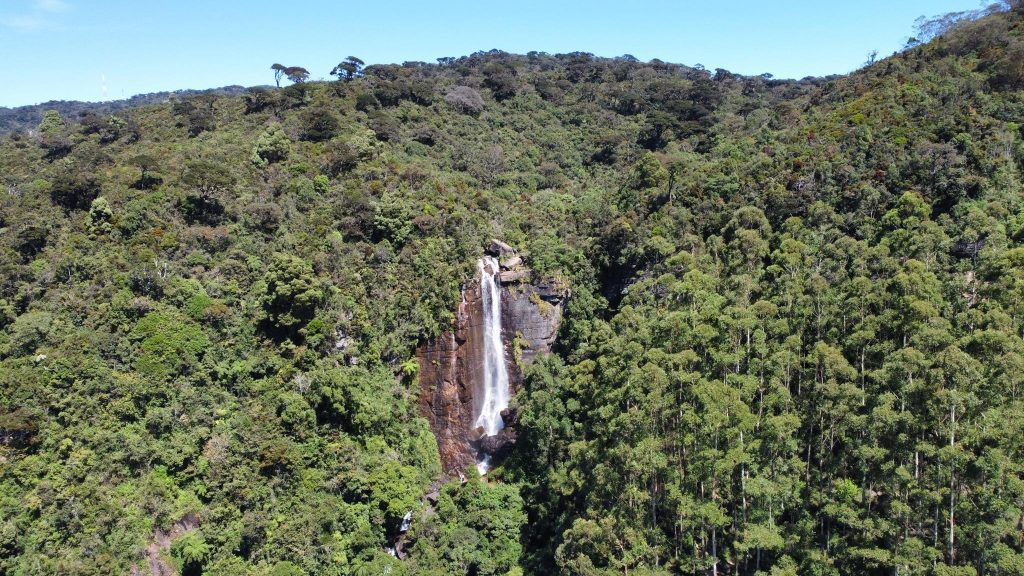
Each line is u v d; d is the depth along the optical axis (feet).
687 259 222.48
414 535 211.00
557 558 165.17
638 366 175.11
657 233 253.24
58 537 159.02
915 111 264.72
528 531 217.77
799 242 209.26
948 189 218.59
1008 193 211.00
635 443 159.43
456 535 208.85
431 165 330.54
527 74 507.71
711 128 386.32
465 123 397.60
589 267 266.98
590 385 209.56
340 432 208.74
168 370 193.47
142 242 218.18
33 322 186.09
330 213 256.52
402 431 230.07
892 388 146.61
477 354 259.60
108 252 213.25
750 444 151.94
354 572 189.16
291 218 248.73
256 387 205.46
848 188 233.14
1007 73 267.18
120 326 195.72
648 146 399.24
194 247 224.94
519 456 241.35
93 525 162.91
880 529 134.62
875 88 307.78
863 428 145.48
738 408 150.10
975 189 215.31
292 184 264.93
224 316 209.77
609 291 265.95
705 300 191.11
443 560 203.72
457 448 251.60
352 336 228.02
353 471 201.98
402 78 423.23
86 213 229.25
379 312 237.86
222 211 244.01
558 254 270.26
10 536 153.38
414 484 216.74
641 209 274.57
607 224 270.87
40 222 220.02
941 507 133.08
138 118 354.95
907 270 179.01
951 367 135.13
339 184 275.18
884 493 145.38
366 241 255.09
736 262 216.13
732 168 281.13
